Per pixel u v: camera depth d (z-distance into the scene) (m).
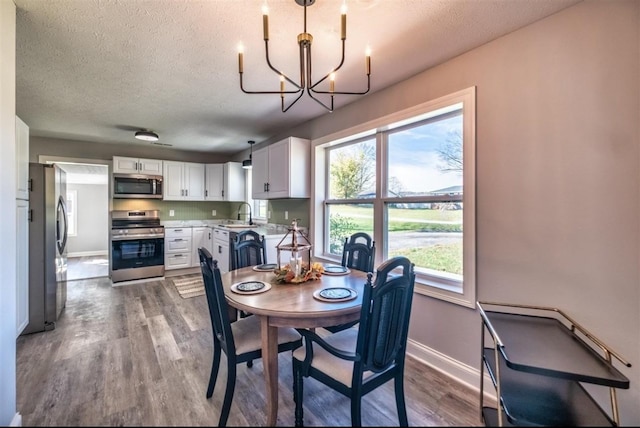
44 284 2.78
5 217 1.49
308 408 1.77
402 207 2.69
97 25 1.74
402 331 1.52
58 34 1.83
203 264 1.79
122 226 4.88
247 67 2.28
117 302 3.67
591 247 1.53
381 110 2.70
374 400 1.85
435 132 2.42
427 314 2.30
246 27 1.77
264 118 3.59
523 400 1.30
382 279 1.33
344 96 2.86
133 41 1.91
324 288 1.86
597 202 1.51
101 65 2.23
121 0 1.52
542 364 1.18
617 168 1.45
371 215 3.04
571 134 1.59
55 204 2.88
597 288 1.51
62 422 1.61
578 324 1.50
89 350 2.42
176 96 2.87
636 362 1.40
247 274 2.24
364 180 3.13
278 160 3.71
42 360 2.25
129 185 4.85
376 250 2.87
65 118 3.54
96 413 1.69
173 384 1.97
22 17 1.65
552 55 1.65
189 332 2.79
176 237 5.13
